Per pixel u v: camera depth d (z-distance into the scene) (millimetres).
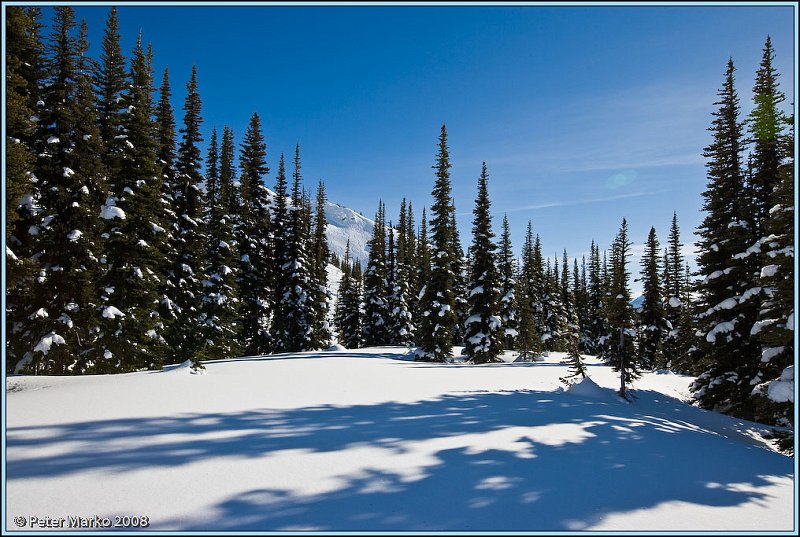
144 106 22250
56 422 7676
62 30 18234
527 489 5680
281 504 4895
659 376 27750
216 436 7309
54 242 16969
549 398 13820
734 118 20344
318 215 56000
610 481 6160
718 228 20344
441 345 32156
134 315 19609
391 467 6250
